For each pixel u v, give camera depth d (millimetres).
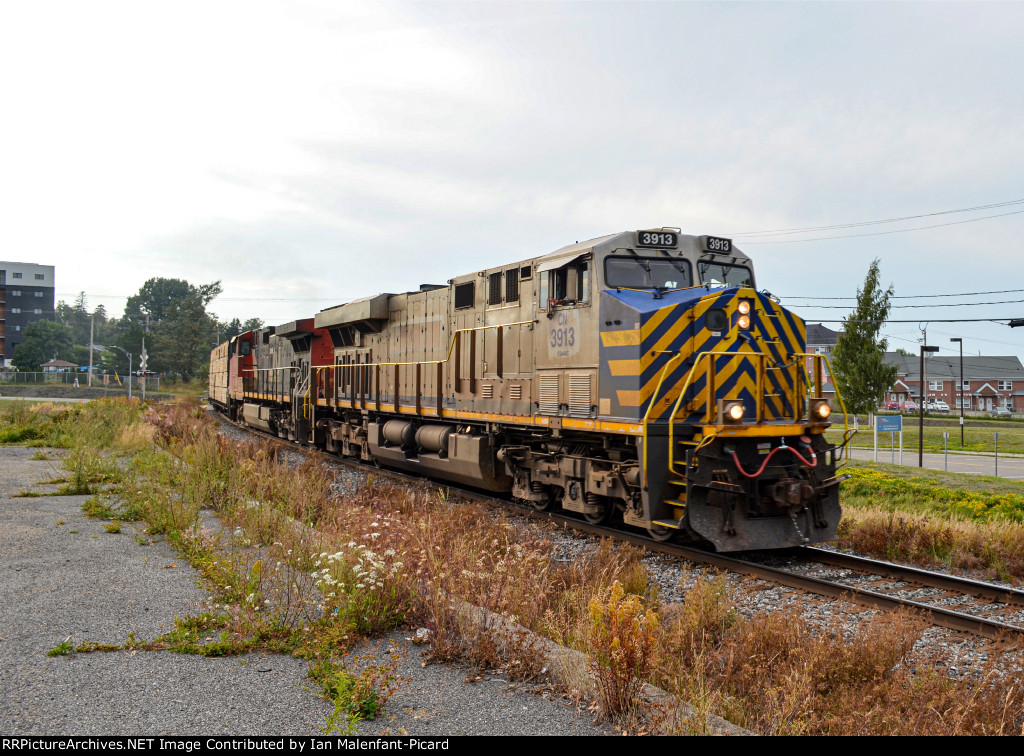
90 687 4887
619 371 9977
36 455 18609
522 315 12602
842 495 17562
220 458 15016
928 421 69000
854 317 39156
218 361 44406
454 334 14758
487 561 8305
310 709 4664
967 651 6441
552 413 11641
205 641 5809
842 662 5637
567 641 6137
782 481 9297
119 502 11891
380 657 5699
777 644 5914
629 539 10312
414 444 16938
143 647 5625
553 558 9406
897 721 4762
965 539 10758
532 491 12852
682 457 9578
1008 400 99750
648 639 5238
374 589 6309
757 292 10312
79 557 8398
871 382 38875
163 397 69250
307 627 6016
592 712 4746
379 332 18984
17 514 11008
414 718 4613
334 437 21750
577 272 11117
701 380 9844
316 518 11258
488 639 5652
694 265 11203
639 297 10273
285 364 26719
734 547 9109
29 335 106812
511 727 4504
